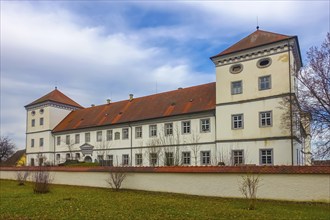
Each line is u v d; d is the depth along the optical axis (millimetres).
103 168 24656
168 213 13047
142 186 21672
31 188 25312
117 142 48719
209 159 37750
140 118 45906
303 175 15484
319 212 12820
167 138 42125
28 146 64812
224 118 35844
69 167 27578
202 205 15148
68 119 61875
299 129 30438
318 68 26797
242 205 15016
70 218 12172
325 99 26203
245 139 33906
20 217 12539
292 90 31375
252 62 34375
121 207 14734
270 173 16266
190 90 46000
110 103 57688
